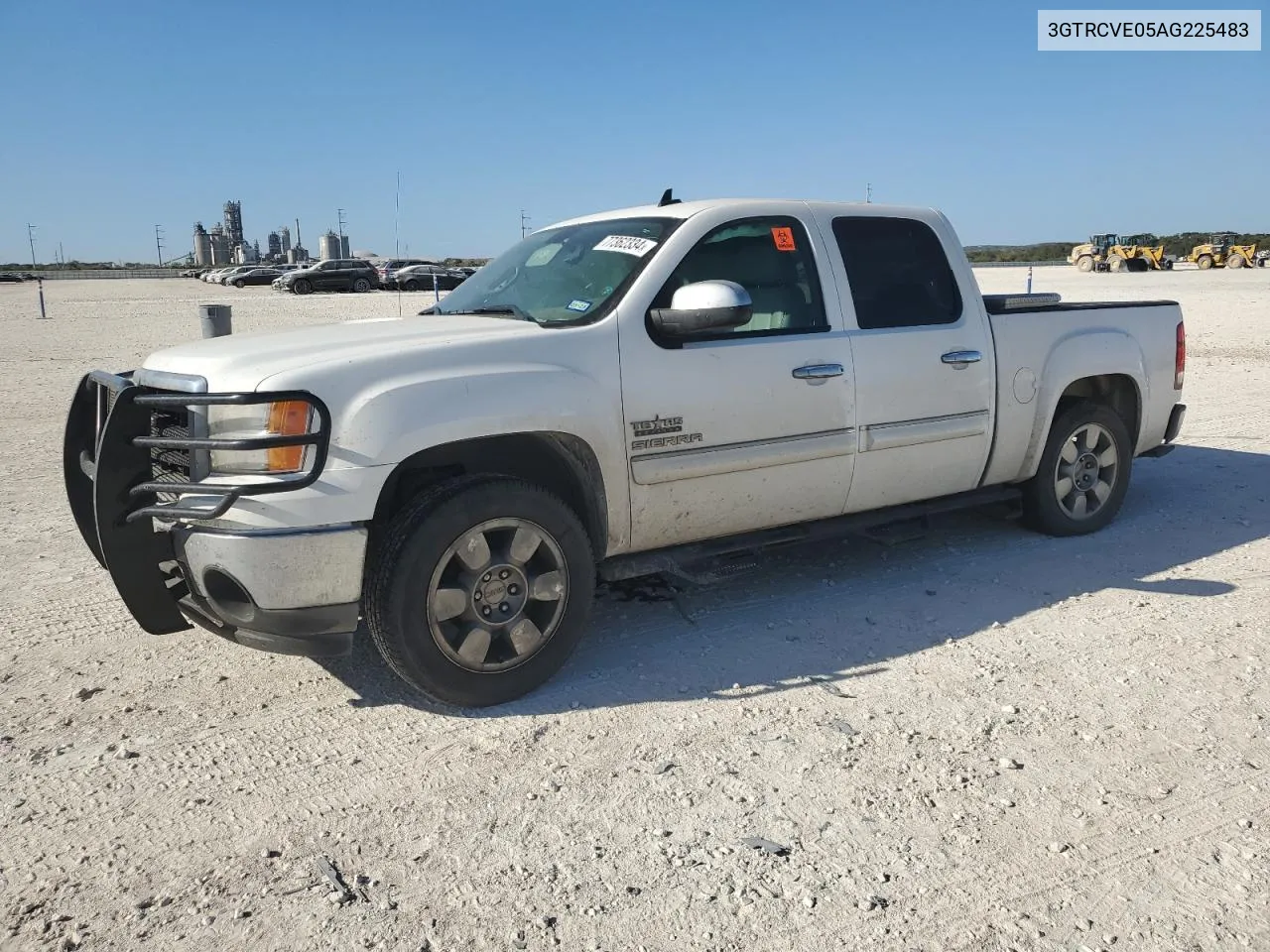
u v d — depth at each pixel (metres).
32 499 7.30
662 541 4.39
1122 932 2.53
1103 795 3.15
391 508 3.94
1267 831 2.96
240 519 3.45
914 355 4.93
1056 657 4.21
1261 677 3.98
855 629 4.58
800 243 4.74
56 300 39.97
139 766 3.45
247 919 2.62
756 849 2.90
